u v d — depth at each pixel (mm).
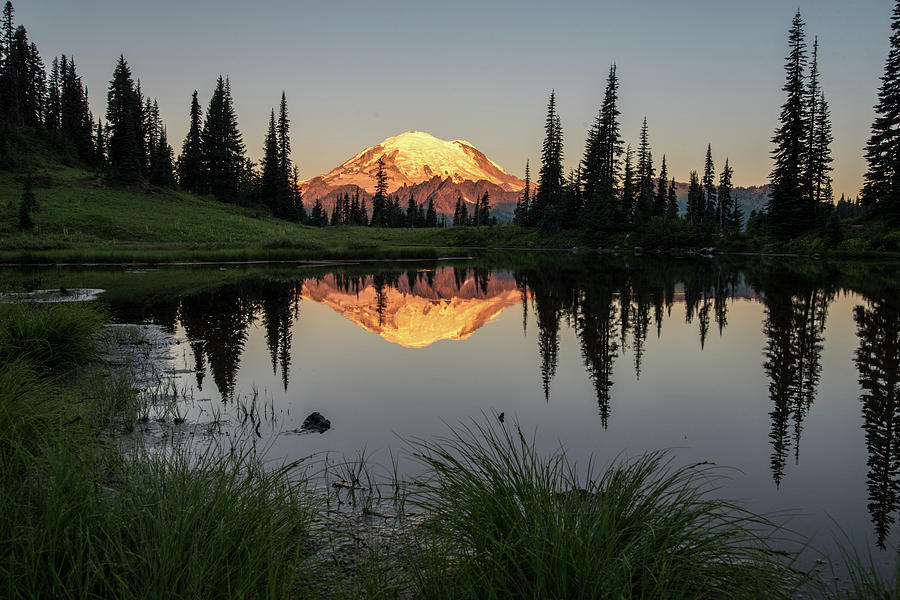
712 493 4934
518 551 2910
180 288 23719
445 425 6801
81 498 3188
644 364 10383
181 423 6672
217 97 90812
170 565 2668
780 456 5879
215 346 11648
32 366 7594
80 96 98938
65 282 25578
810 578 3154
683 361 10617
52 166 80750
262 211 88062
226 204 86188
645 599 2721
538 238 77875
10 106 89562
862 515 4551
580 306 18906
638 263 43281
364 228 100938
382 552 3711
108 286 24125
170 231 59375
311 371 9664
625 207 70938
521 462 5434
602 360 10742
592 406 7703
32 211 57406
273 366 10000
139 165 79938
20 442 3906
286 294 22469
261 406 7488
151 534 3021
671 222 65188
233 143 92438
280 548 3170
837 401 7953
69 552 2727
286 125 96125
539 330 14266
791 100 55344
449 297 22297
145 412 6867
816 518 4496
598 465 5457
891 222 46906
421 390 8484
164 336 12594
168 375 9086
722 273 32188
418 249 58094
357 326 14922
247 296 21406
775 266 37719
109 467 3885
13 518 2975
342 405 7617
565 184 86062
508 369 9969
